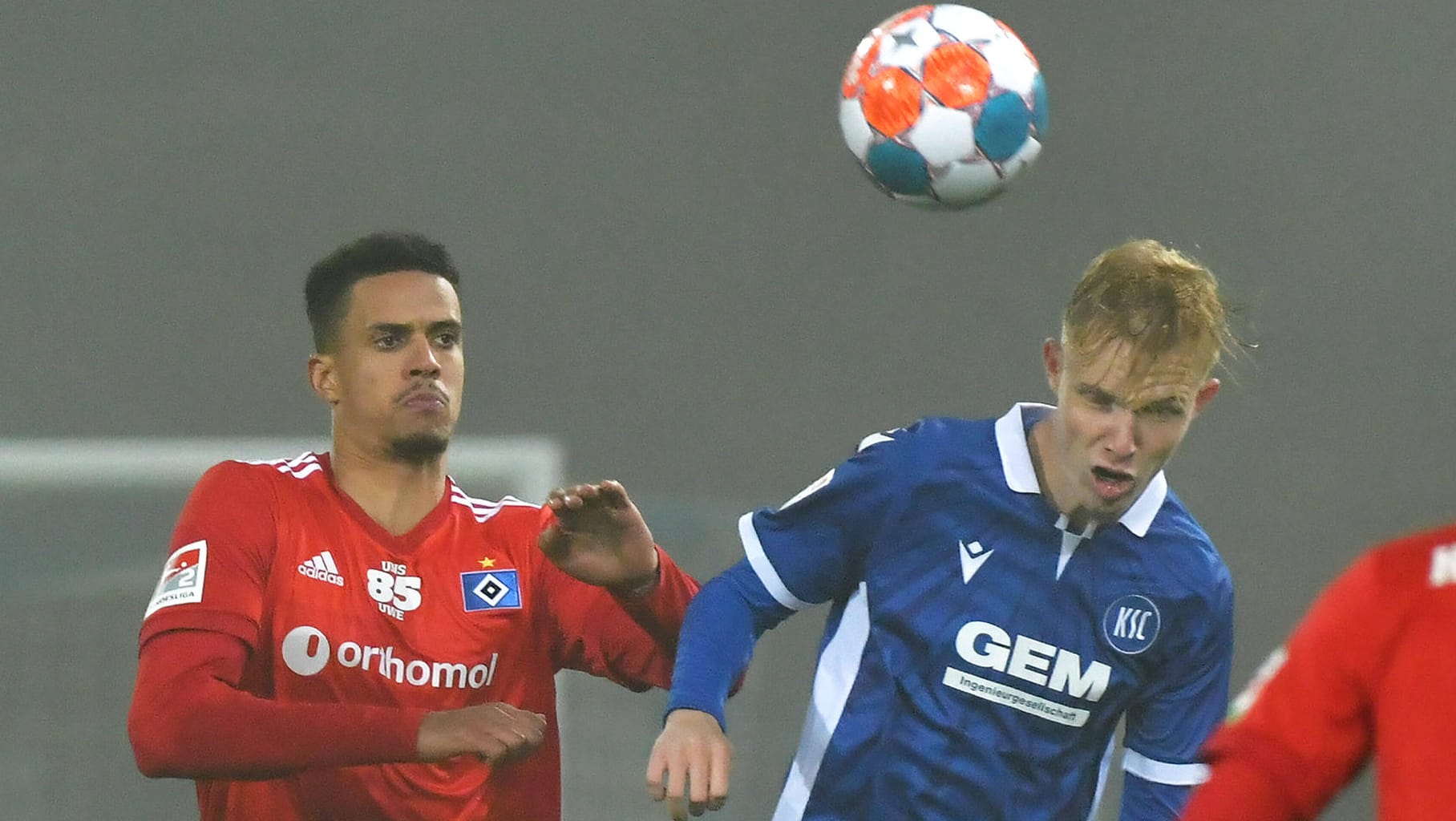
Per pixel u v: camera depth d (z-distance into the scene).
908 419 33.38
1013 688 10.39
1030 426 10.55
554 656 11.99
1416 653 6.25
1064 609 10.38
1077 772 10.67
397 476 11.62
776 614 10.72
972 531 10.39
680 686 10.09
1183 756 10.75
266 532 11.23
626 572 11.02
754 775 27.42
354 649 11.25
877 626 10.52
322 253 33.59
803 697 27.70
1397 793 6.23
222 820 11.28
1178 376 9.45
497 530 11.87
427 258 11.75
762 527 10.65
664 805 24.16
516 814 11.65
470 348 33.38
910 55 12.35
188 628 10.77
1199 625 10.55
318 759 10.22
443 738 10.13
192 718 10.32
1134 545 10.41
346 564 11.38
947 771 10.41
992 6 34.91
